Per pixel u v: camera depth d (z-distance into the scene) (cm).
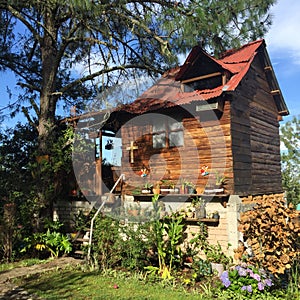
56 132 1290
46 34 1309
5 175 1305
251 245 724
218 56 1080
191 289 747
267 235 705
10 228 1065
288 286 739
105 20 1066
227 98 984
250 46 1230
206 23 956
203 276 829
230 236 882
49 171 1180
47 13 1280
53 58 1314
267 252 709
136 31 1151
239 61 1130
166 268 851
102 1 971
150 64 1323
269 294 701
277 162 1346
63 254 1094
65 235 1151
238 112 1035
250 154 1087
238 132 1018
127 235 910
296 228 717
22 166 1416
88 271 895
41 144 1235
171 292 718
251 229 729
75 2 893
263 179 1175
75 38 1158
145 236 912
